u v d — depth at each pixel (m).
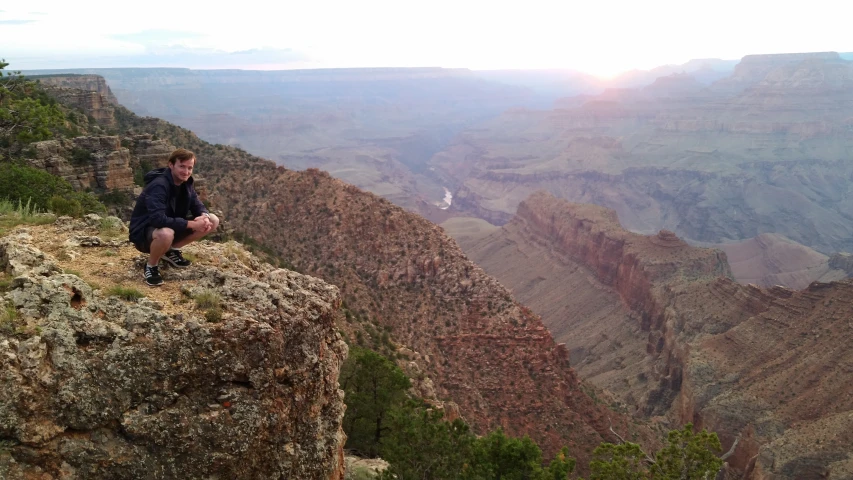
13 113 47.81
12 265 10.90
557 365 70.62
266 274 12.98
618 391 116.38
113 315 9.91
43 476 8.69
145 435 9.34
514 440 28.61
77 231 14.76
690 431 27.25
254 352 10.36
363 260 78.69
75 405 8.98
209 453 9.74
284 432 11.02
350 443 33.28
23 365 8.73
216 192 81.62
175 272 11.90
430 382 51.00
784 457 65.25
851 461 60.44
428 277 77.62
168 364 9.61
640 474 27.03
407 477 25.78
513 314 72.00
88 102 90.25
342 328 54.16
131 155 61.75
